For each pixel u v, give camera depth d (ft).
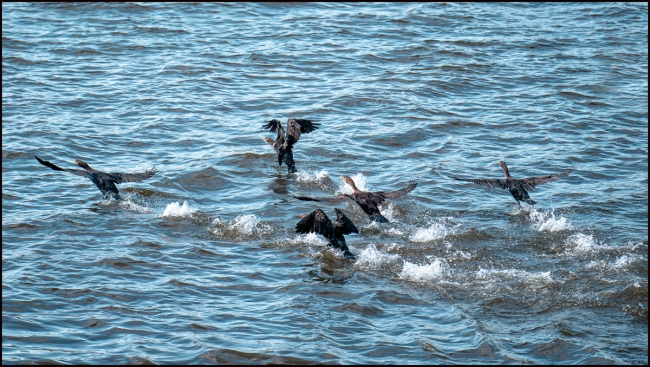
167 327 55.52
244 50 126.31
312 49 127.13
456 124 100.73
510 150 93.20
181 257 66.69
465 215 76.74
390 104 106.63
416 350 53.42
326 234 62.18
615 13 147.64
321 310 58.59
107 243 68.69
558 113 104.53
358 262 66.95
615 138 96.73
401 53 126.52
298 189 82.48
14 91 107.76
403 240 71.46
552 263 67.41
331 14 144.15
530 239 71.77
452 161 89.71
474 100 109.29
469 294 62.18
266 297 60.54
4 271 62.64
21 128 95.14
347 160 89.97
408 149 93.35
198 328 55.42
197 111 103.40
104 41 128.16
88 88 110.11
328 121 101.19
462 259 68.13
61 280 61.72
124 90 109.81
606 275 65.05
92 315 56.75
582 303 60.85
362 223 74.90
